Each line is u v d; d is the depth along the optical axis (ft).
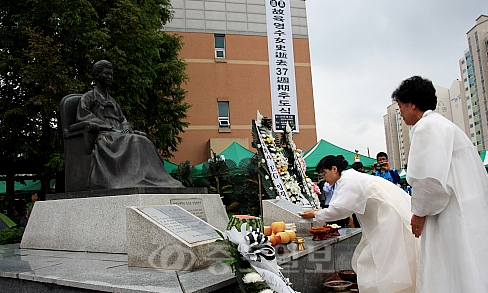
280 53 54.44
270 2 54.70
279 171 25.35
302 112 74.90
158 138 51.98
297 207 21.43
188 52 71.36
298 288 12.50
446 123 9.14
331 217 11.57
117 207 16.10
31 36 38.19
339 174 12.67
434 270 8.74
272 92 53.72
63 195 18.75
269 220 20.92
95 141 19.06
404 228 10.94
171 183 18.72
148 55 47.88
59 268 12.24
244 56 73.72
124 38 44.52
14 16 40.81
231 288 9.81
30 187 65.26
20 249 18.66
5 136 42.22
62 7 40.06
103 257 14.51
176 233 11.45
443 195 8.64
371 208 11.33
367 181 11.43
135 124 45.91
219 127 70.64
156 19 52.90
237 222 9.56
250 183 28.71
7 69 40.73
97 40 41.32
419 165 8.81
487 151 47.55
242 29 74.43
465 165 8.86
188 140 69.05
